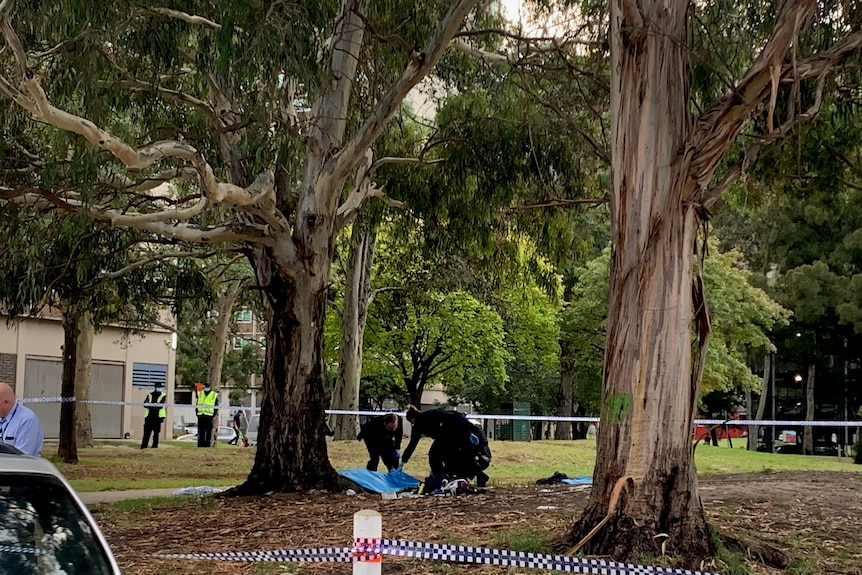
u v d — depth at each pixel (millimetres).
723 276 31734
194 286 18641
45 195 12141
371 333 34625
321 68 12711
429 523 9695
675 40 7652
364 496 13156
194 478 17719
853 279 33250
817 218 32531
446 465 13773
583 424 50969
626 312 7496
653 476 7289
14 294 15422
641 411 7359
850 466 23484
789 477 14828
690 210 7539
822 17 11648
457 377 37250
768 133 8070
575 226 23984
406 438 32094
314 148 13641
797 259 35125
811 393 41594
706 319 7730
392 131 17000
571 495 12023
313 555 7059
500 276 19438
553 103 14922
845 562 7645
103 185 12523
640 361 7391
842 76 13102
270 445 13766
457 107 15656
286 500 12703
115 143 10398
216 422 31453
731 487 12875
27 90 10086
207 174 11414
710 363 30922
